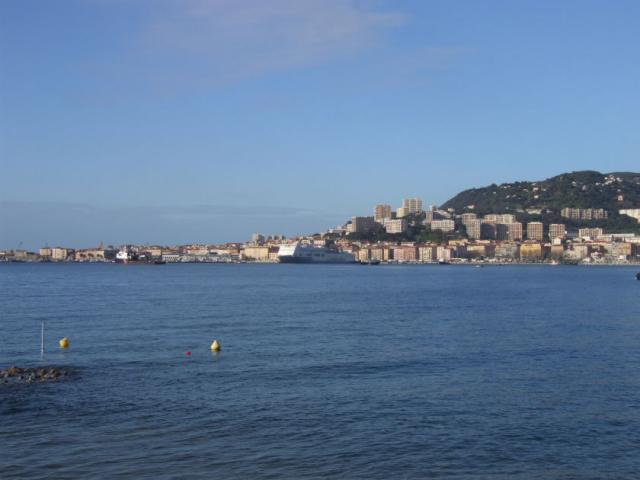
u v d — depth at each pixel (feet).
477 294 500.74
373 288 592.60
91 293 498.28
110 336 239.09
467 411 134.10
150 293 502.38
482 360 190.08
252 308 363.35
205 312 336.70
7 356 197.26
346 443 115.03
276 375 168.25
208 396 145.79
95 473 101.76
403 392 149.69
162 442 115.34
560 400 142.72
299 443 115.03
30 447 112.57
